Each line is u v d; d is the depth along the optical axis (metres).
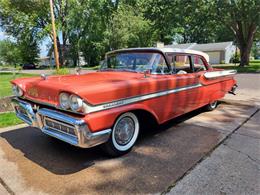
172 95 3.66
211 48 40.69
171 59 3.80
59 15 24.00
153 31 26.47
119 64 4.00
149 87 3.20
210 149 3.26
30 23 21.08
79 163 2.93
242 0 17.14
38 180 2.56
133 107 2.99
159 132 3.97
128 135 3.17
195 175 2.59
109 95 2.68
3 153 3.24
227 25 21.84
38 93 2.97
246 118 4.77
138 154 3.14
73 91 2.43
